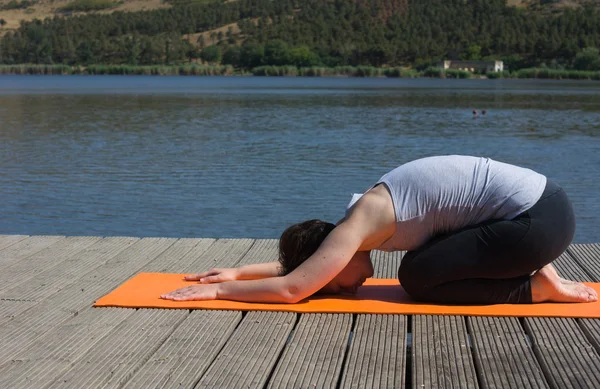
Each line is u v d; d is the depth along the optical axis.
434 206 3.74
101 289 4.21
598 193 10.21
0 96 40.16
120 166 12.56
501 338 3.35
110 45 152.25
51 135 17.81
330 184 10.88
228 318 3.65
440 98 40.38
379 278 4.58
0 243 5.43
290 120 23.06
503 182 3.73
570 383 2.87
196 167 12.46
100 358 3.15
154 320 3.62
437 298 3.83
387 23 155.25
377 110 28.61
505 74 116.38
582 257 5.05
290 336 3.54
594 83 84.06
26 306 3.88
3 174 11.70
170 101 35.12
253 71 133.38
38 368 3.04
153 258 5.01
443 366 3.06
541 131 19.53
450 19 151.75
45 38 151.38
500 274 3.73
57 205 9.46
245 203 9.55
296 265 3.95
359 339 3.36
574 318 3.61
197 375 2.98
